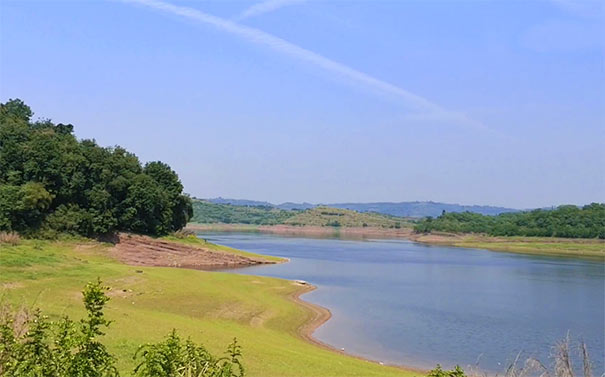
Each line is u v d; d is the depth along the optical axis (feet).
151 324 80.12
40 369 24.18
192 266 250.37
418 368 88.79
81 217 232.94
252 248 402.31
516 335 116.37
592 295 179.52
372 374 70.38
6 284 102.42
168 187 289.53
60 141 253.03
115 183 249.75
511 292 185.47
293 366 67.41
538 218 594.24
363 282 206.49
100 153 253.44
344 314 135.33
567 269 277.85
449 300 164.55
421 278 225.97
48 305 85.25
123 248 241.76
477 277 233.35
